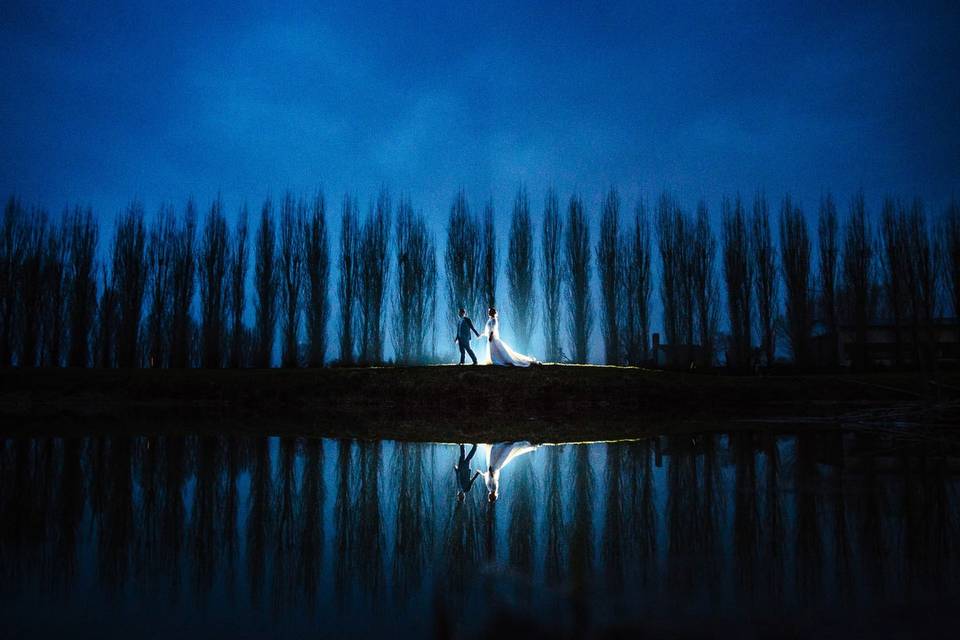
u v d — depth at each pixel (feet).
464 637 6.88
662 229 96.12
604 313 94.99
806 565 9.45
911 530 11.76
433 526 13.30
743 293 94.68
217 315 96.02
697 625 6.93
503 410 56.90
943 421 38.68
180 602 8.52
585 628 6.90
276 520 14.20
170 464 23.71
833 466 20.40
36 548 11.79
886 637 6.49
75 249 95.91
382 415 53.31
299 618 7.80
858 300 94.68
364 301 96.02
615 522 13.04
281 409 58.85
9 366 92.68
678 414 51.21
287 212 96.43
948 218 93.81
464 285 96.53
